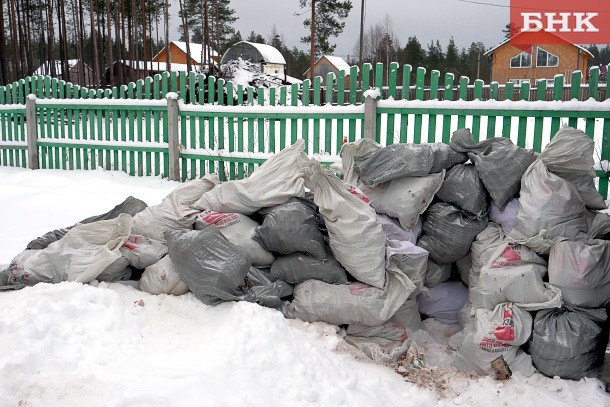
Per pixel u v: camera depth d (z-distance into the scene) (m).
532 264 3.87
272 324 3.43
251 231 4.29
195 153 9.16
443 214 4.32
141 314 3.82
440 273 4.45
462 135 4.59
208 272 3.77
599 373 3.62
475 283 4.22
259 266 4.29
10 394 2.86
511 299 3.77
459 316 4.37
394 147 4.47
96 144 10.21
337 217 4.02
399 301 3.96
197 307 3.84
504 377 3.58
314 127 8.07
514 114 6.64
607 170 6.07
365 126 7.56
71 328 3.48
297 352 3.34
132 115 9.80
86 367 3.16
